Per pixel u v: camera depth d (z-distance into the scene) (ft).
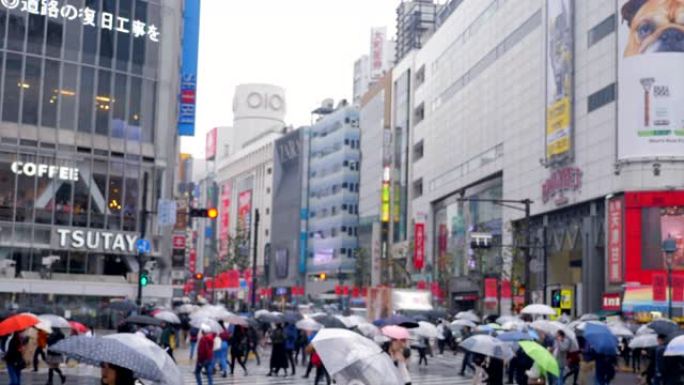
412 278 368.89
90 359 31.58
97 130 180.86
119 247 180.24
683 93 202.90
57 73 177.06
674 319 163.12
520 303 223.10
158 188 187.83
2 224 169.78
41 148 174.19
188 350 147.95
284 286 560.20
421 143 381.40
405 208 401.49
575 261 243.81
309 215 538.88
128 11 185.78
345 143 490.49
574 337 77.46
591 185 222.48
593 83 222.89
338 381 41.55
